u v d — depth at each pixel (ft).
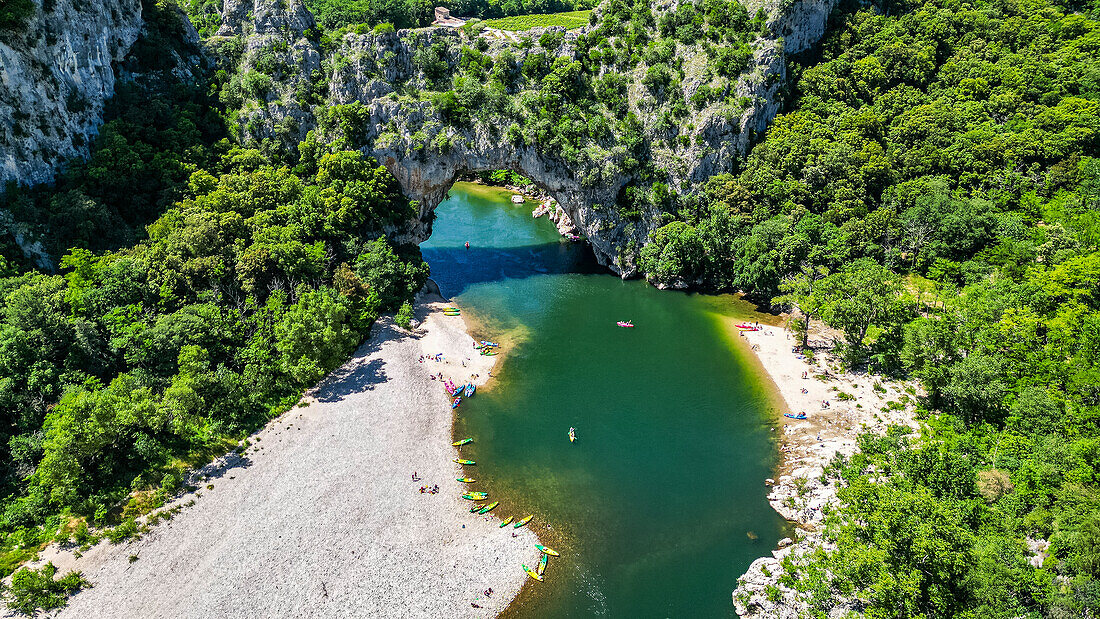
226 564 215.72
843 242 390.63
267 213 387.14
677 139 455.63
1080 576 177.88
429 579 215.92
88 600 201.57
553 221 597.11
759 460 277.44
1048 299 318.86
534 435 293.43
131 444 252.42
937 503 197.06
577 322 404.16
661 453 282.36
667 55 460.14
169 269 336.49
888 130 465.06
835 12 520.01
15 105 344.49
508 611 207.62
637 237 465.06
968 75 492.54
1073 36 524.93
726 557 228.43
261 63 448.24
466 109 448.65
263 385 299.79
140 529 227.40
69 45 377.91
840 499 234.17
